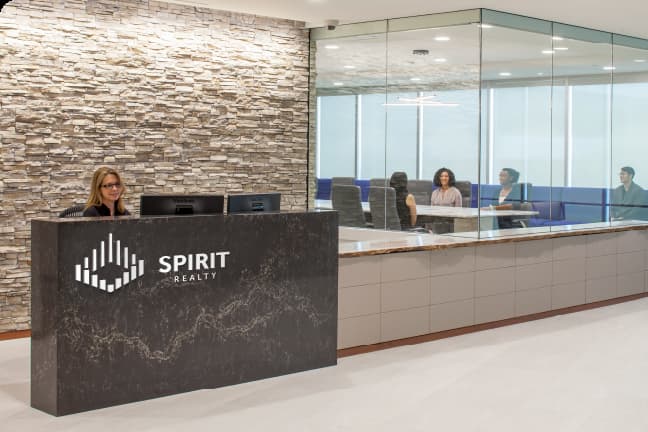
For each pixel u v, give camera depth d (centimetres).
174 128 812
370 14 777
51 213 739
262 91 876
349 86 872
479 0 712
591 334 742
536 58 824
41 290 493
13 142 716
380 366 619
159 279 520
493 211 794
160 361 524
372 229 862
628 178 955
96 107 759
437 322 734
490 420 496
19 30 714
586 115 895
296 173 908
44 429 465
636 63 962
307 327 598
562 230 867
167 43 804
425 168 815
